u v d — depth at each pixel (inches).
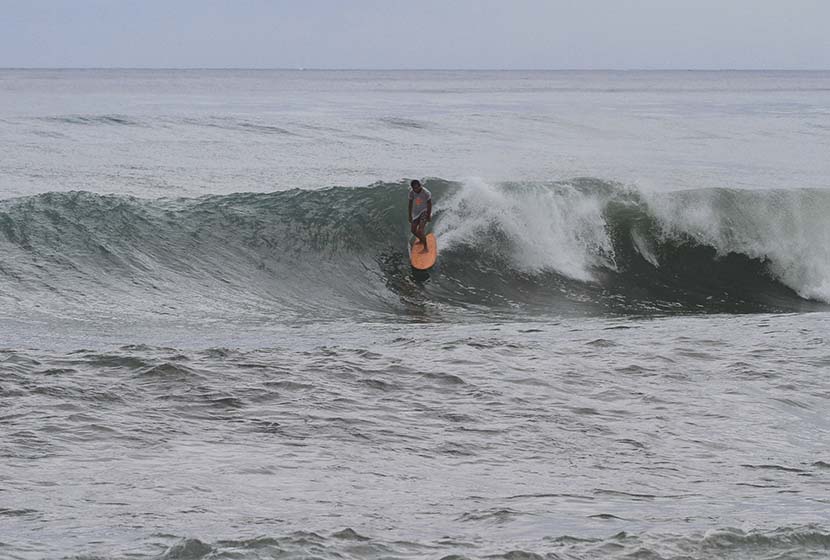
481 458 1031.0
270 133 7426.2
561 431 1158.3
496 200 3213.6
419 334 2155.5
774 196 3304.6
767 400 1334.9
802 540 659.4
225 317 2480.3
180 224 3004.4
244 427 1128.2
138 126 7701.8
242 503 798.5
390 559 614.9
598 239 3213.6
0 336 2063.2
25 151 5826.8
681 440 1131.3
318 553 612.7
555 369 1502.2
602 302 2923.2
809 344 1766.7
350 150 6417.3
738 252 3233.3
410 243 3129.9
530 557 620.7
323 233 3085.6
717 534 666.2
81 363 1423.5
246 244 2994.6
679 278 3154.5
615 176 5236.2
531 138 7455.7
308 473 930.7
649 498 864.9
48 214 2908.5
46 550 619.2
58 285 2588.6
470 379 1413.6
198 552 607.2
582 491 892.6
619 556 626.8
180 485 860.0
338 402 1259.2
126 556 605.6
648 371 1503.4
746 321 2283.5
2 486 838.5
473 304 2832.2
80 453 987.3
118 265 2760.8
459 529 717.3
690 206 3275.1
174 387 1305.4
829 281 3169.3
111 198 3058.6
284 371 1416.1
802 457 1069.1
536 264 3120.1
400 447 1063.6
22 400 1203.9
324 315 2598.4
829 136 7834.6
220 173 5123.0
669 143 7219.5
